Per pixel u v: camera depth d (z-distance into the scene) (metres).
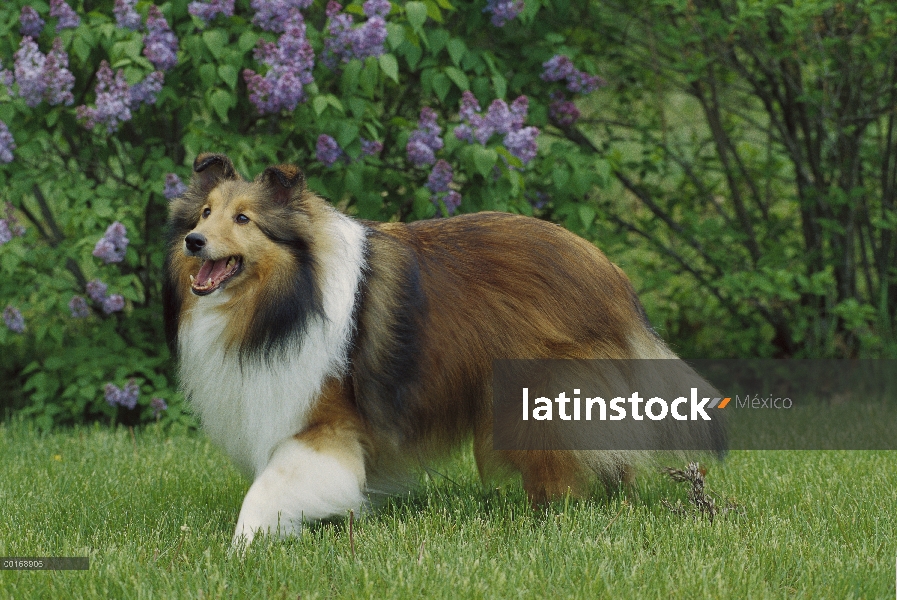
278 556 5.48
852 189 12.17
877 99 12.34
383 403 6.25
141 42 9.56
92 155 10.55
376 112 10.38
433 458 6.70
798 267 12.62
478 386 6.51
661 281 12.46
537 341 6.45
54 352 12.27
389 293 6.30
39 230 11.16
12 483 7.86
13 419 10.41
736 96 14.02
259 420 6.09
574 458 6.56
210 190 6.26
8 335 11.08
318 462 5.95
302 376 6.02
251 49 9.87
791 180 13.51
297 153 10.48
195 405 6.45
